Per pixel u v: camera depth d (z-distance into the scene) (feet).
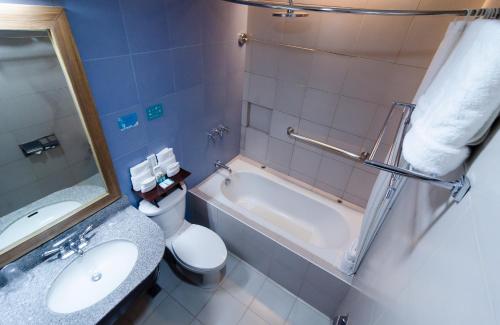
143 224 4.59
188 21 4.88
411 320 1.67
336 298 5.54
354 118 6.06
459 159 1.62
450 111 1.53
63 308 3.55
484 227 1.19
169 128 5.51
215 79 6.25
